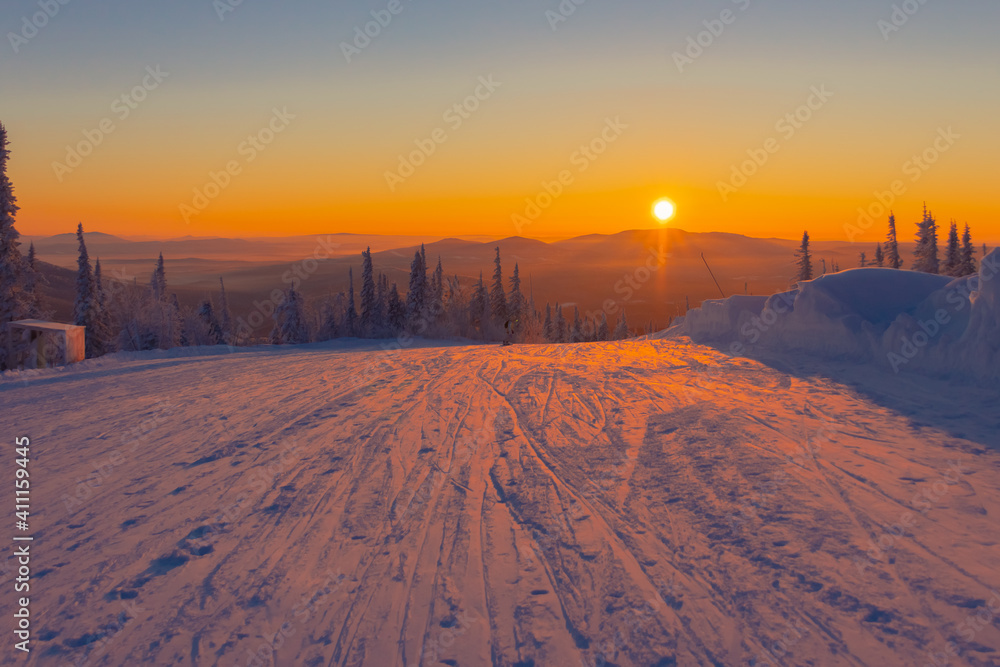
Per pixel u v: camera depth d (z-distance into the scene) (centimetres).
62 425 1185
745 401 1021
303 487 712
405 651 364
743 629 359
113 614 432
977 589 377
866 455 668
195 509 654
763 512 533
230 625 409
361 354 2961
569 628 379
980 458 630
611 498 614
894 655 320
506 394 1318
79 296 4881
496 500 634
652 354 1977
